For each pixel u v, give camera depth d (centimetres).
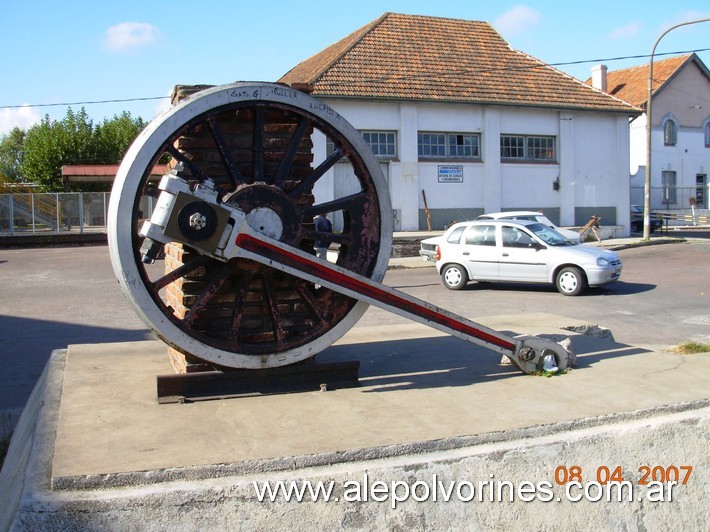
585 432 395
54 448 358
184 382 438
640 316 1170
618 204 2841
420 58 2608
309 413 411
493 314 1189
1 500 357
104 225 3247
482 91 2561
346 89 2341
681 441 414
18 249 2841
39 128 4750
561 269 1428
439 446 366
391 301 456
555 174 2716
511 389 466
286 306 465
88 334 1040
